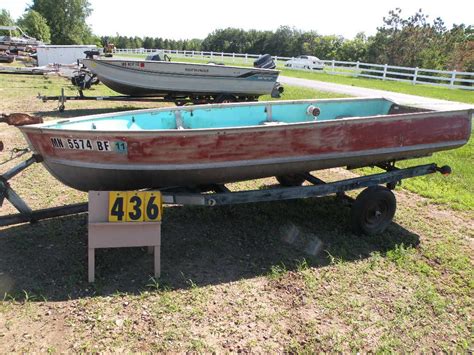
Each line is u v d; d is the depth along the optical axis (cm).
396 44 3188
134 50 4428
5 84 1555
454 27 3228
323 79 2283
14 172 381
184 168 386
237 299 339
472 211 554
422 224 509
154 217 349
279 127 396
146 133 362
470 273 404
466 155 815
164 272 370
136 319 308
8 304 316
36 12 5078
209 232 451
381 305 345
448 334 317
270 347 290
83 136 364
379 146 452
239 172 412
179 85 1085
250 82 1124
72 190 545
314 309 334
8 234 418
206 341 291
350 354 290
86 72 1339
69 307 316
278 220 489
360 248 439
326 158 431
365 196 445
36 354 272
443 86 2069
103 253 393
